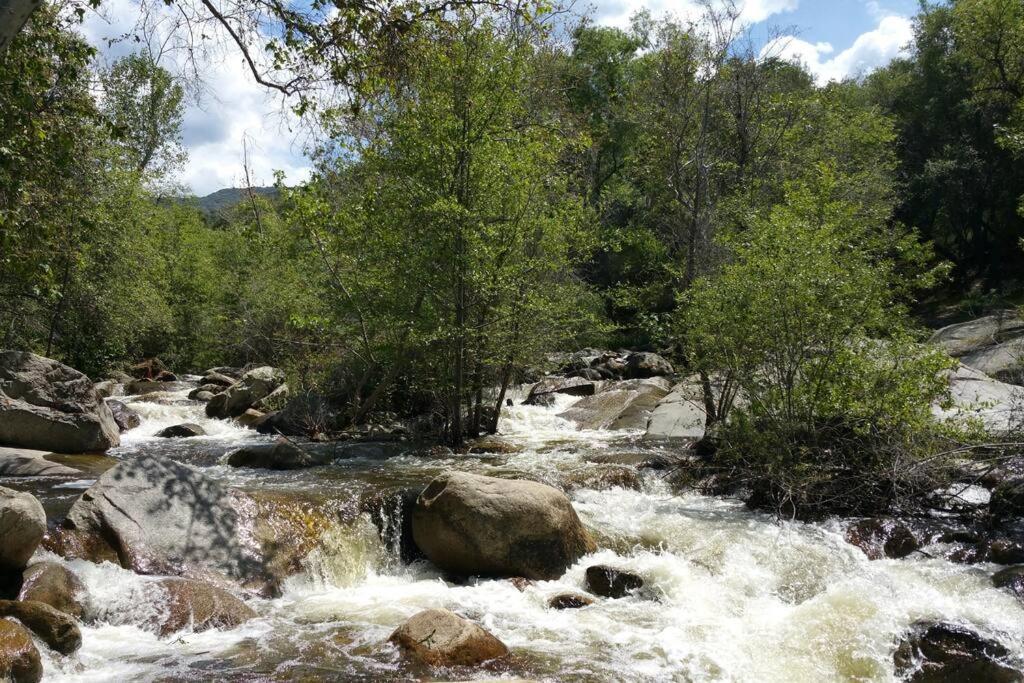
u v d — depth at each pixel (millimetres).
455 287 14906
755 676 6168
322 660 6246
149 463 8859
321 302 17625
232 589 7770
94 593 7078
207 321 28484
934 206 33938
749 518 9906
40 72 10742
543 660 6355
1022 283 31359
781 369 10781
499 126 14852
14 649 5598
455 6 10461
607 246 17578
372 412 17125
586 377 22562
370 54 10508
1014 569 7691
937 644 6430
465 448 14711
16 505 6719
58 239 13914
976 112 33906
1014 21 28000
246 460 12797
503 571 8328
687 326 12883
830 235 10961
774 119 23703
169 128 32594
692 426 14273
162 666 6094
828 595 7625
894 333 10828
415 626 6523
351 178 16266
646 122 23844
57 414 13531
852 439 10336
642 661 6375
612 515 10016
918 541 8727
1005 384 14398
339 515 9328
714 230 17469
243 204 29250
